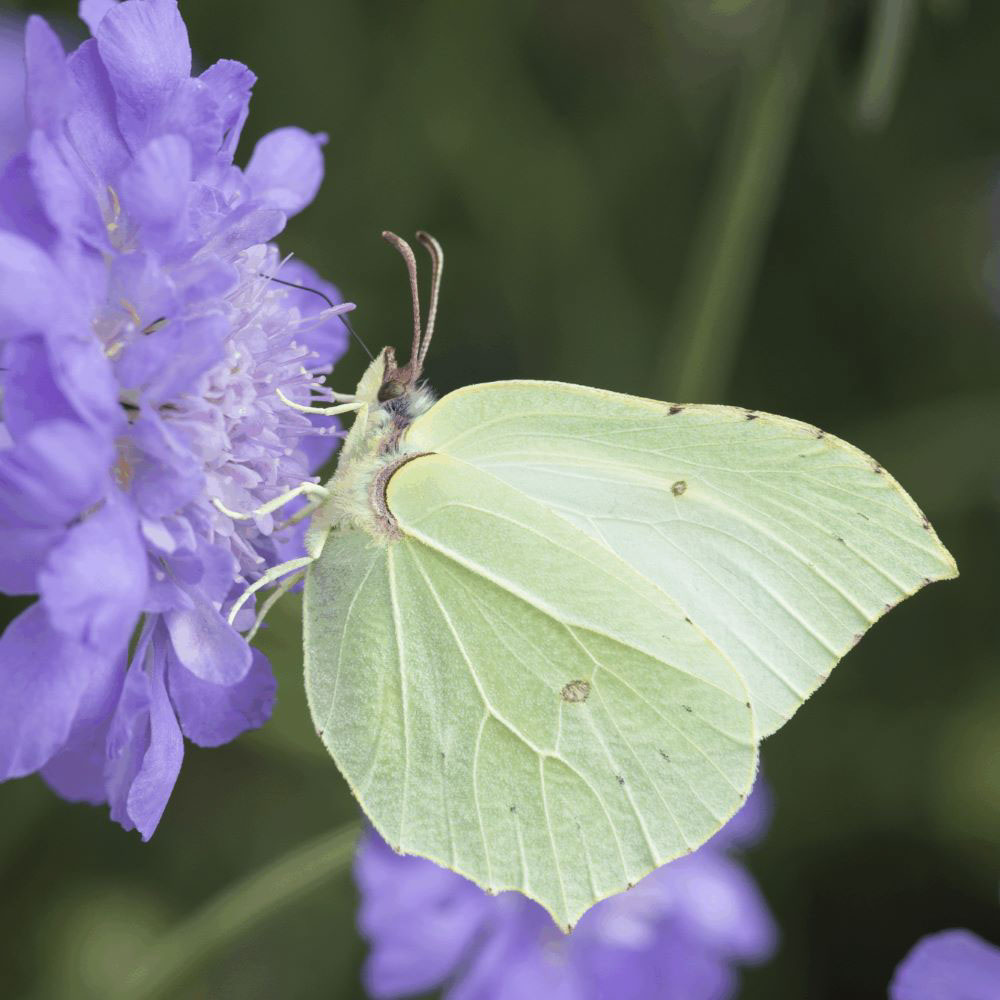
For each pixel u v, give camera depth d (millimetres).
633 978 211
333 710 180
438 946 203
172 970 198
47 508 162
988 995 181
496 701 182
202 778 228
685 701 182
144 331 169
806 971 234
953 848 234
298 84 237
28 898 220
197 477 167
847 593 184
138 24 171
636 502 186
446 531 181
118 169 172
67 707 165
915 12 217
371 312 239
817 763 238
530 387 183
